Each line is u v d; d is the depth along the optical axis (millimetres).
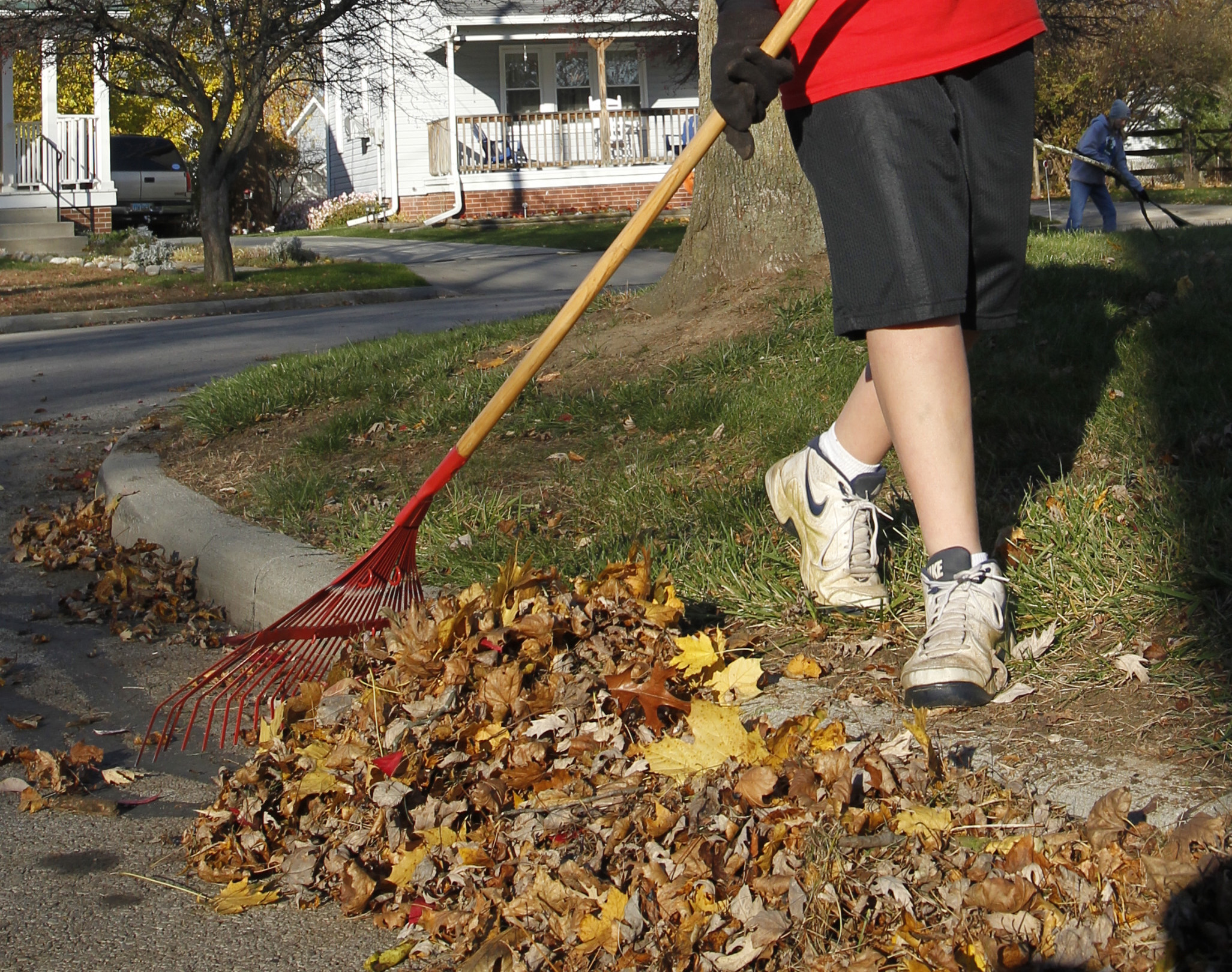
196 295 15031
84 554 5047
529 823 2330
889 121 2516
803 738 2395
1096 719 2420
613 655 2873
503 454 4863
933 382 2592
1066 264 6578
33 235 21172
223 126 15898
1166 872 1880
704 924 1991
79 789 3047
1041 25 2629
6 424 7344
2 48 15328
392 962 2152
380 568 3143
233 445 5672
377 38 17094
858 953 1901
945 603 2576
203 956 2225
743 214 6570
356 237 26547
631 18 25609
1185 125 27891
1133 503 3285
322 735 2805
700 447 4527
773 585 3238
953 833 2100
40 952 2262
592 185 28109
